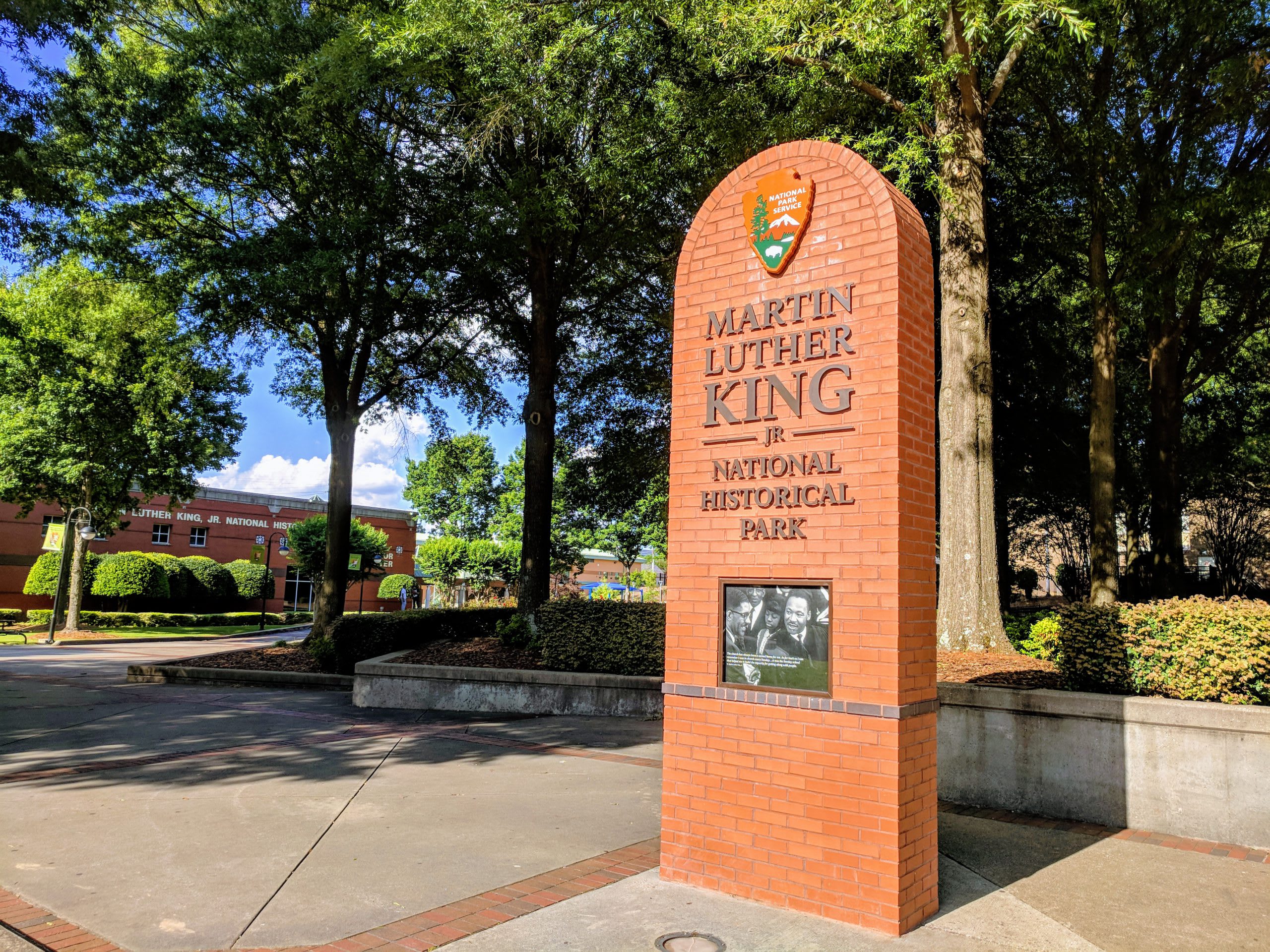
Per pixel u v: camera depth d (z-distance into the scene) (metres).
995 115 15.18
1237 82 12.21
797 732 4.81
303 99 14.53
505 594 30.53
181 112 15.58
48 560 37.38
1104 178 14.15
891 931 4.36
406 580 55.25
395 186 14.95
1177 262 14.02
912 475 4.81
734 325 5.43
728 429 5.37
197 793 7.31
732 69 12.44
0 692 14.34
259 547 43.81
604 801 7.10
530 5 12.18
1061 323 18.34
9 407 27.86
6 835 6.01
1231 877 5.39
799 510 5.00
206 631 36.56
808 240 5.19
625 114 12.90
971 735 7.39
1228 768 6.21
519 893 4.91
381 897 4.81
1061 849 6.00
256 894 4.83
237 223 17.06
